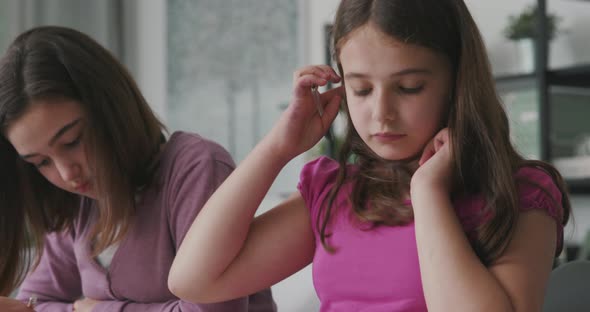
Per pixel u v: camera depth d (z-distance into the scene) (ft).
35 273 4.91
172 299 4.12
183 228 3.97
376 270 3.01
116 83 4.06
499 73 9.61
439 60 2.80
